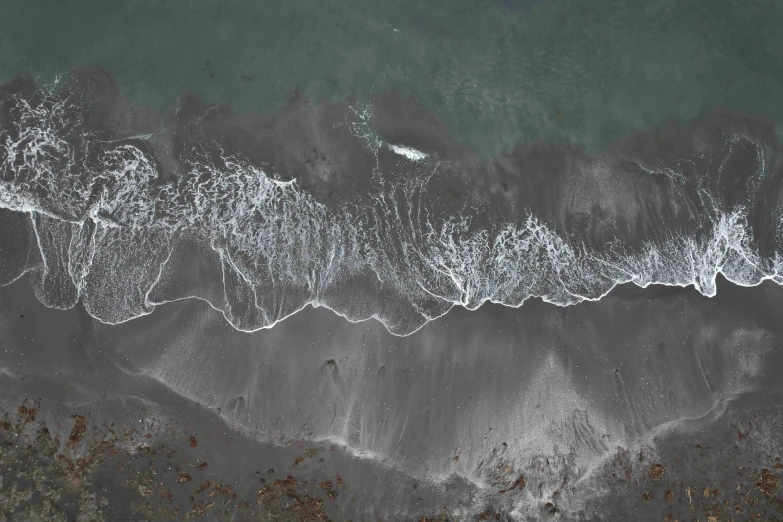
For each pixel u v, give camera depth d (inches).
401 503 272.5
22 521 257.6
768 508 270.4
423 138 294.5
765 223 287.4
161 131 289.4
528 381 276.5
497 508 273.0
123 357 272.7
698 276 284.2
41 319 272.1
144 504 265.3
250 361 274.7
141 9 294.7
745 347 280.4
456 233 286.0
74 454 265.4
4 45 288.7
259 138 291.3
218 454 270.7
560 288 283.1
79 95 288.5
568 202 290.2
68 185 281.7
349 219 285.9
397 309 279.1
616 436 276.1
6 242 275.4
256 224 283.9
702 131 296.0
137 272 277.6
